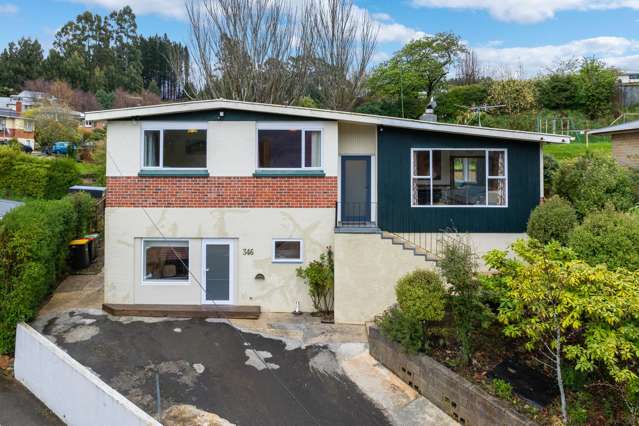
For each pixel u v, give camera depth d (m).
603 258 7.69
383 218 12.23
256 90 28.03
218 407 7.25
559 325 6.18
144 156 11.52
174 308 11.10
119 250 11.43
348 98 31.48
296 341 9.75
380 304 10.61
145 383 7.85
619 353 5.78
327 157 11.55
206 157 11.50
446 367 7.59
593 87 38.22
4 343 9.15
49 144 45.47
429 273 8.38
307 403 7.52
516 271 7.07
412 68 38.78
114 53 89.69
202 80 28.47
